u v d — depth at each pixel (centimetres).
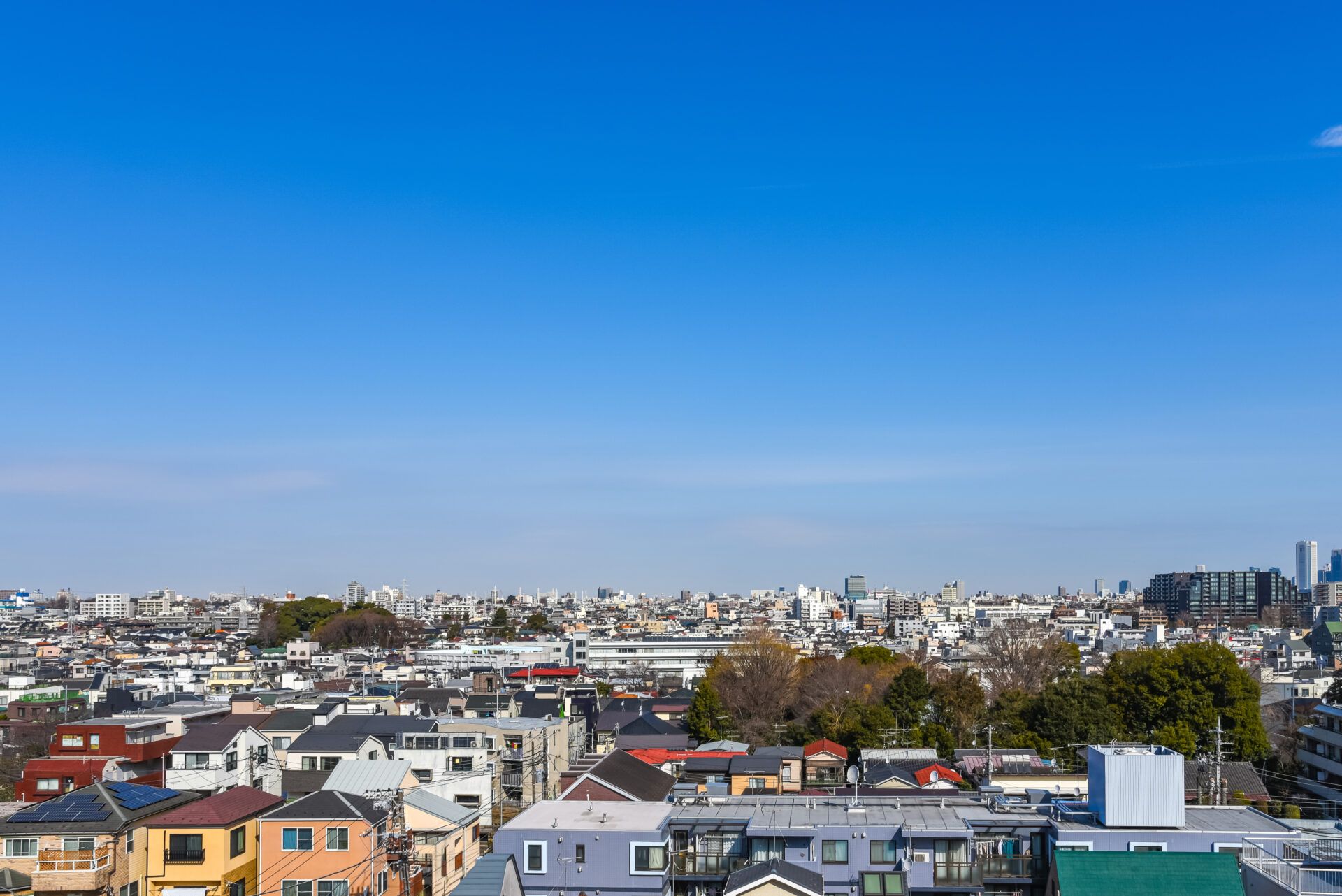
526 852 4000
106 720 7350
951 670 12675
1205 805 5359
